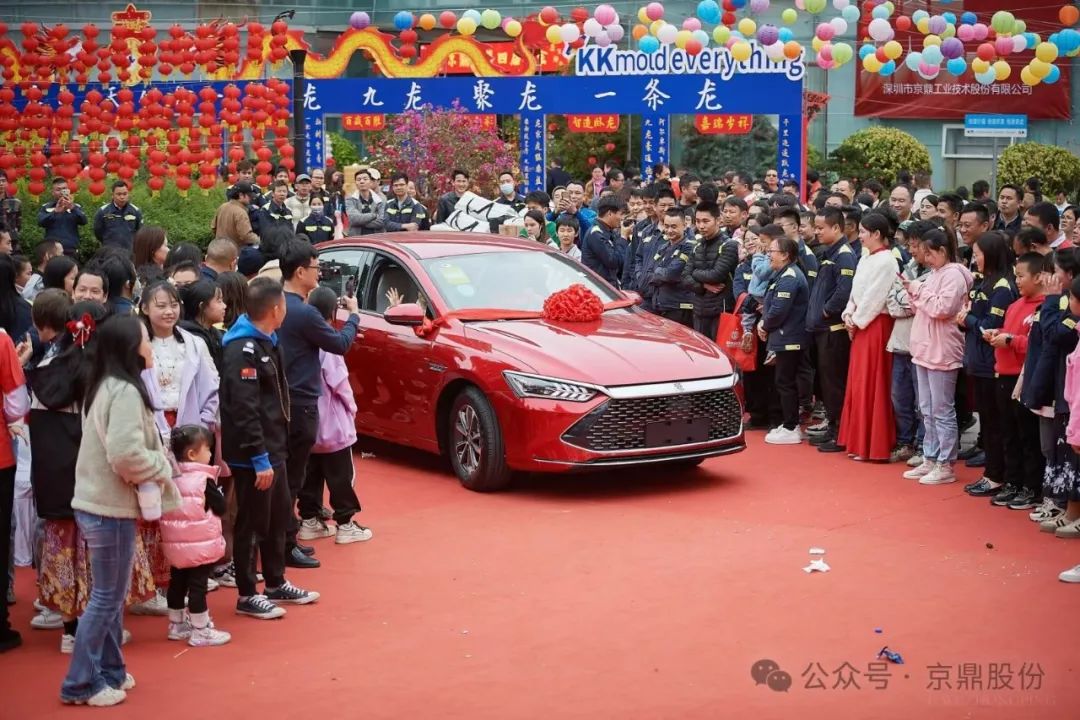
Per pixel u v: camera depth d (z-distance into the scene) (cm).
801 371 1068
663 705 535
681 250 1155
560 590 688
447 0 2795
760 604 659
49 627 652
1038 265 822
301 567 739
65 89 1681
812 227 1070
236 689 563
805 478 934
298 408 728
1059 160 2453
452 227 1467
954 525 806
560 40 1792
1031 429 838
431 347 930
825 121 2780
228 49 1673
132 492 546
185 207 1855
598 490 905
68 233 1591
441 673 575
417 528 817
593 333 923
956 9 2562
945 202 1127
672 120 2662
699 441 888
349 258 1045
